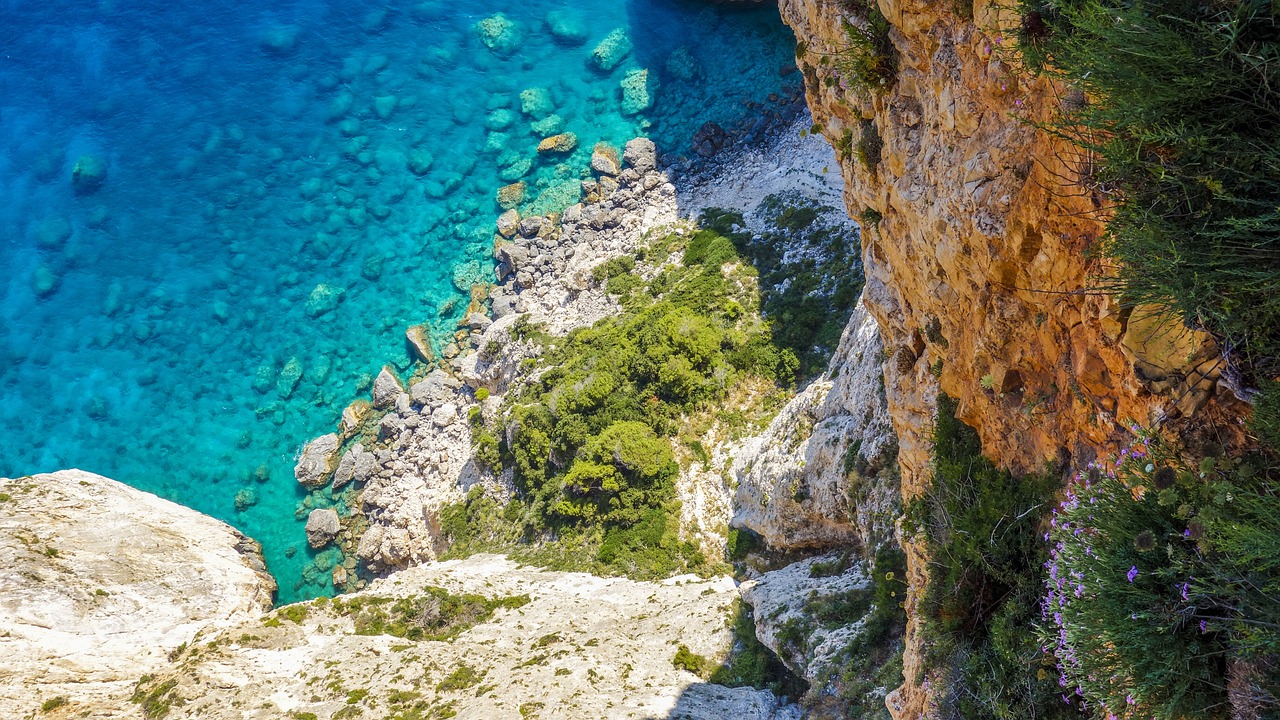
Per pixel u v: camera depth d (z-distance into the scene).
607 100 77.56
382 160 79.12
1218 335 9.37
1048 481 14.26
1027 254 13.52
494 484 62.44
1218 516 8.84
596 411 57.78
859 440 38.47
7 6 88.00
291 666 46.22
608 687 39.28
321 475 69.12
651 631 44.75
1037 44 11.86
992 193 13.77
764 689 38.94
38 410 74.25
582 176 75.62
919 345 20.52
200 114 83.00
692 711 36.91
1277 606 8.33
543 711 37.28
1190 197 9.14
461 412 68.56
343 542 67.25
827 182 63.38
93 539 59.22
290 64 83.44
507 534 59.69
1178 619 9.30
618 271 66.81
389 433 69.62
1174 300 9.38
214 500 69.81
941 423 18.20
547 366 63.34
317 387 72.69
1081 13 10.24
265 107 82.50
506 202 75.94
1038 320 13.94
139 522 62.25
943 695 15.89
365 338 74.00
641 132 75.56
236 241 78.38
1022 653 14.11
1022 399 15.01
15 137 84.00
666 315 58.59
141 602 55.69
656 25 78.75
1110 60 9.20
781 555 48.16
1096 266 11.84
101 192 81.25
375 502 67.06
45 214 81.00
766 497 46.81
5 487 62.16
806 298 57.34
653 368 56.94
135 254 79.00
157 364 74.81
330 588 66.38
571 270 70.31
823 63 20.64
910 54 16.73
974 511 15.78
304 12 84.81
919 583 20.50
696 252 64.00
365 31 83.56
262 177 80.19
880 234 20.44
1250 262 8.71
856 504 38.12
